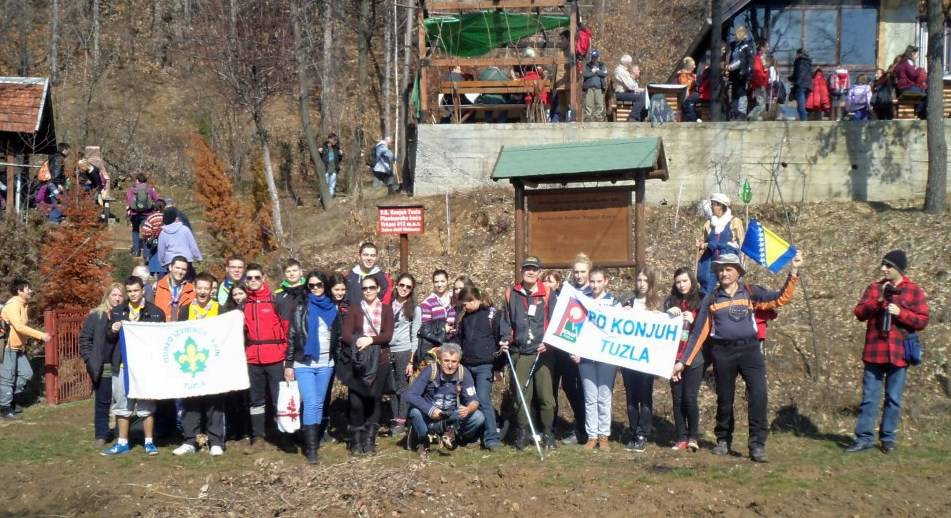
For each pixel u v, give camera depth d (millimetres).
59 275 14516
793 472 8750
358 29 33000
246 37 23250
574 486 8453
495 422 9859
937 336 11758
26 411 12008
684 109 20016
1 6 33688
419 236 18000
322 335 9562
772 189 18172
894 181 17969
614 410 11148
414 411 9523
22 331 11523
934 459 9336
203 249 19656
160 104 34312
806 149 18172
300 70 24734
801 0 23094
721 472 8812
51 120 20906
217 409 9805
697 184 18375
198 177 18969
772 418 10812
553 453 9594
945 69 23703
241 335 9703
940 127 16250
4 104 20016
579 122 19000
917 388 11078
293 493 8469
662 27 38281
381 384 9633
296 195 26750
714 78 19484
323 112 29625
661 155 11398
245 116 31438
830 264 15141
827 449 9758
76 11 36656
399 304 10453
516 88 20266
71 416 11695
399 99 27578
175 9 36500
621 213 11062
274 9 25281
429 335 10164
